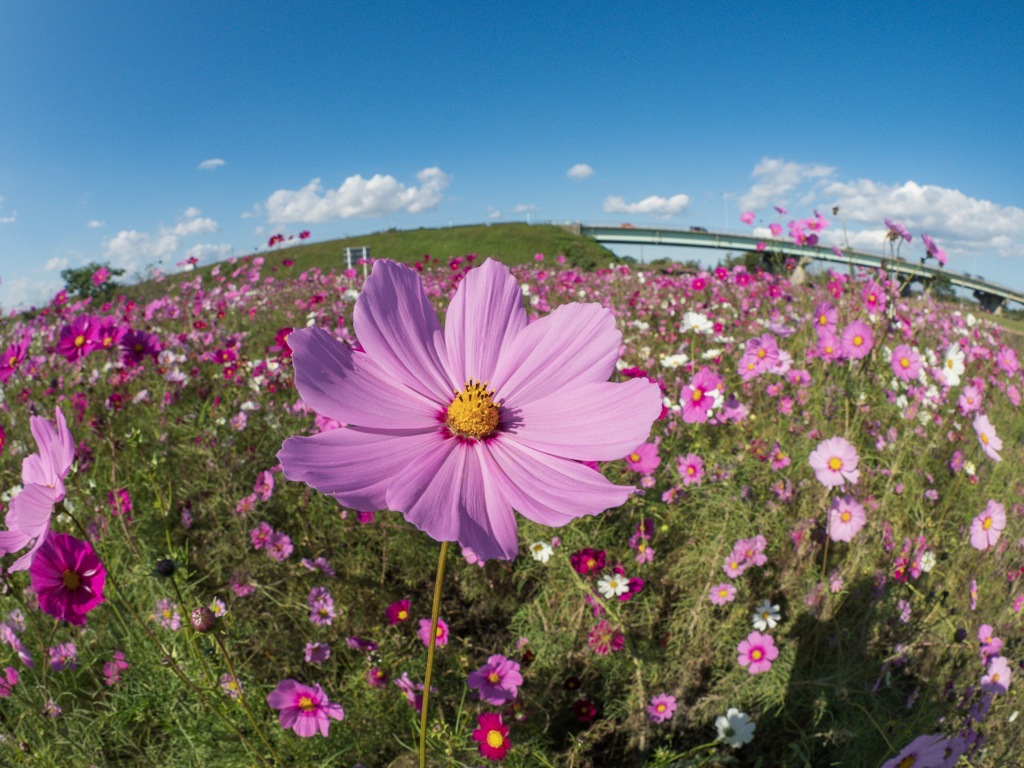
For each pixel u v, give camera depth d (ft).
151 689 5.64
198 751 5.19
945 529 8.64
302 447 2.57
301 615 7.01
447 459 2.80
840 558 7.66
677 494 7.77
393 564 8.41
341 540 8.36
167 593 5.92
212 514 8.21
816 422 9.45
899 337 12.30
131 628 6.11
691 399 8.45
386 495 2.48
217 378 12.95
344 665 6.66
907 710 6.15
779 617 6.56
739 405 9.43
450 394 3.14
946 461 10.56
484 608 7.84
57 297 21.54
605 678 6.44
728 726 5.66
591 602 6.49
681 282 22.47
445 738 5.33
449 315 3.33
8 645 6.06
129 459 8.94
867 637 6.54
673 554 7.42
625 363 12.56
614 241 194.18
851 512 7.06
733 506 7.20
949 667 6.47
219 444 9.00
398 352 3.15
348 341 13.08
